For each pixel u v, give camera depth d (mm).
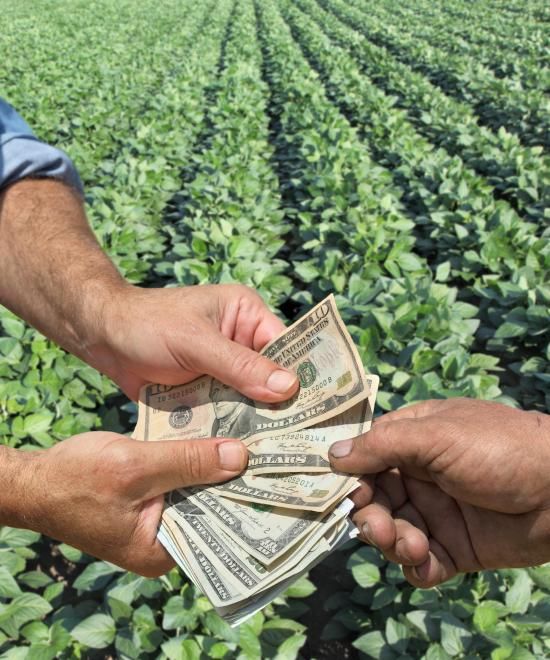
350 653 603
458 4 4527
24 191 505
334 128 1618
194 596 542
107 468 358
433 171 1282
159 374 445
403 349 722
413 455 355
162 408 448
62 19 4938
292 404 403
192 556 353
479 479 352
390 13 4465
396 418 399
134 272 994
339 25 3893
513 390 817
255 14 5188
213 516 370
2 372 750
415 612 521
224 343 412
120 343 442
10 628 534
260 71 2779
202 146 1665
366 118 1839
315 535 349
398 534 385
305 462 382
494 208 1135
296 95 2057
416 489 406
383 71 2486
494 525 385
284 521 359
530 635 496
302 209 1240
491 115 1939
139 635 525
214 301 453
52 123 1843
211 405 431
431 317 768
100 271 467
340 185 1205
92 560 605
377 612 571
